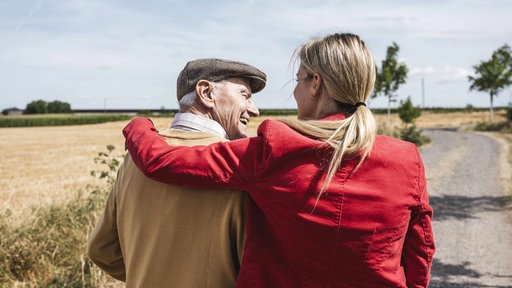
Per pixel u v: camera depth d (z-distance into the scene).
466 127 52.06
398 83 30.09
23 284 4.16
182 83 1.44
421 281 1.31
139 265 1.37
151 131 1.40
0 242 4.64
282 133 1.17
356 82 1.25
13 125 78.94
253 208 1.24
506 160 17.73
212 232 1.26
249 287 1.17
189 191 1.27
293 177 1.14
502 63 44.94
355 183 1.15
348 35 1.30
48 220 5.22
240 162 1.20
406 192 1.20
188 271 1.28
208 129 1.41
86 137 44.62
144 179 1.35
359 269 1.16
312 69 1.30
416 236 1.28
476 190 11.09
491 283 5.11
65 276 4.47
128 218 1.40
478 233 7.14
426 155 20.28
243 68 1.44
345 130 1.17
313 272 1.17
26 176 16.56
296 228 1.15
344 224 1.13
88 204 5.69
